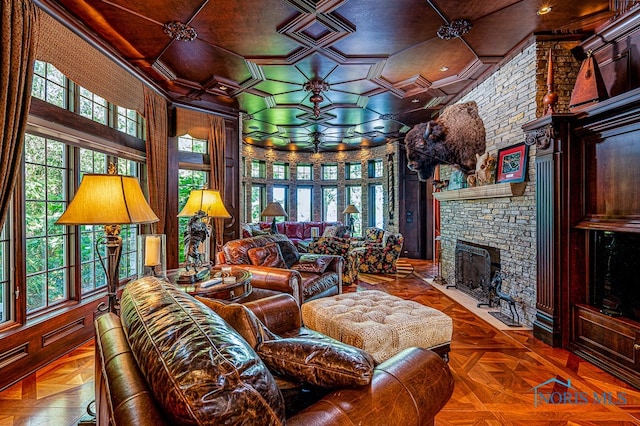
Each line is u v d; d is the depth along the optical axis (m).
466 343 3.05
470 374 2.48
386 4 2.69
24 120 2.20
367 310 2.58
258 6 2.70
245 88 4.55
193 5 2.68
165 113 4.38
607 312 2.57
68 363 2.71
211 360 0.77
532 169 3.31
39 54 2.38
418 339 2.29
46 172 2.88
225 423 0.72
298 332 2.24
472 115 4.39
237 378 0.76
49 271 2.90
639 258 2.42
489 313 3.88
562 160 2.89
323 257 4.19
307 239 8.73
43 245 2.84
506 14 2.85
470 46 3.42
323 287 3.91
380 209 9.28
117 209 1.84
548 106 2.94
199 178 5.06
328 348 1.19
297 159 9.87
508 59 3.65
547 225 3.00
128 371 0.94
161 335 0.89
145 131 4.05
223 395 0.73
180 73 4.01
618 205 2.53
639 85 2.66
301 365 1.17
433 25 3.01
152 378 0.81
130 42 3.23
